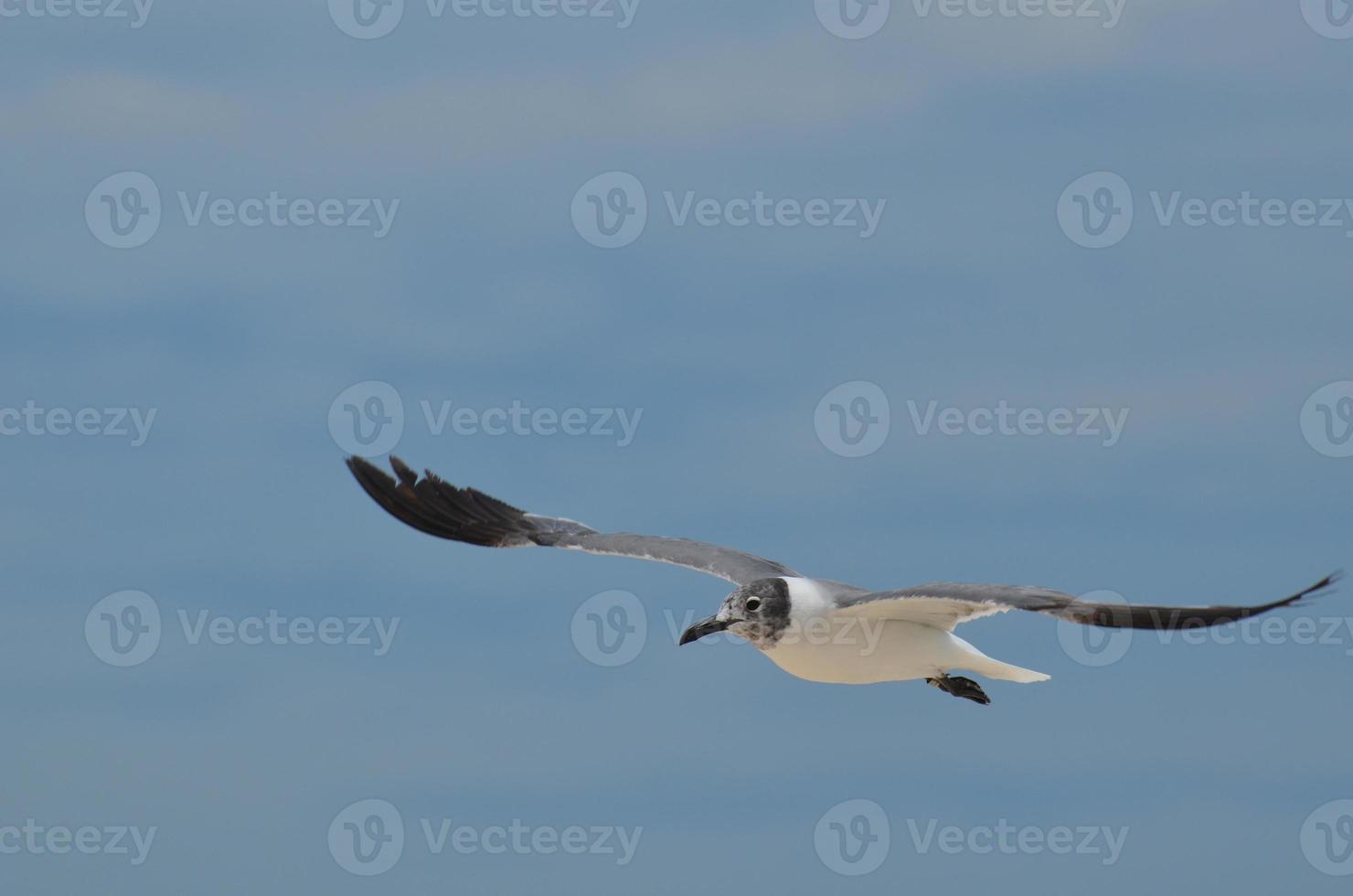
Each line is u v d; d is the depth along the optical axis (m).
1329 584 11.71
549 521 18.11
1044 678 15.44
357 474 18.03
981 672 15.66
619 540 17.52
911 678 15.94
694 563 16.80
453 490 18.16
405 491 18.05
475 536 17.92
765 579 15.94
